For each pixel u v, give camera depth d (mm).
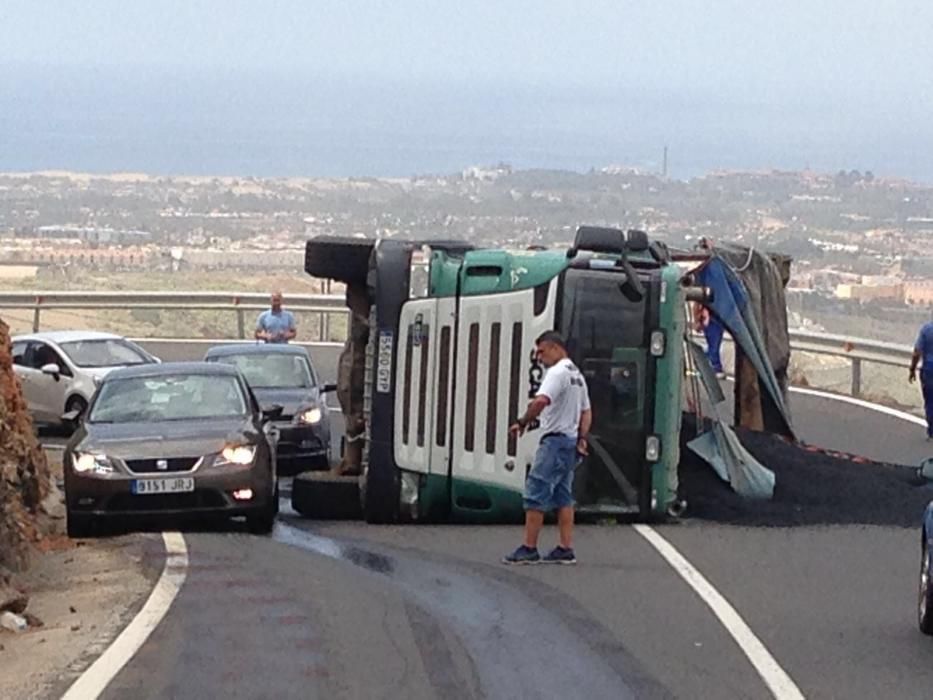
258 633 18078
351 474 30859
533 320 27578
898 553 24141
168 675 16016
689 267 32281
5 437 27125
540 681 15695
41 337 45875
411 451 28703
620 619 18781
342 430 44625
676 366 27500
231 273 89125
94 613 20000
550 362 23047
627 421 27422
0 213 117125
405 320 28781
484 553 24391
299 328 71250
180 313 73188
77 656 17094
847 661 16734
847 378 55406
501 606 19641
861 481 29672
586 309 27422
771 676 15969
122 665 16516
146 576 22625
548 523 27484
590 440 27375
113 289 79250
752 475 29000
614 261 27578
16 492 25750
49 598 21516
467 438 28312
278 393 38000
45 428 44969
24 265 89875
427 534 27078
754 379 33281
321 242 30406
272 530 28312
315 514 30047
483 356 28109
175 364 30703
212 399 29328
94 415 29062
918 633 18203
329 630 18203
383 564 23453
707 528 26875
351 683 15633
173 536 26891
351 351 30938
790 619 18922
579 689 15383
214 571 22734
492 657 16750
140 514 26922
